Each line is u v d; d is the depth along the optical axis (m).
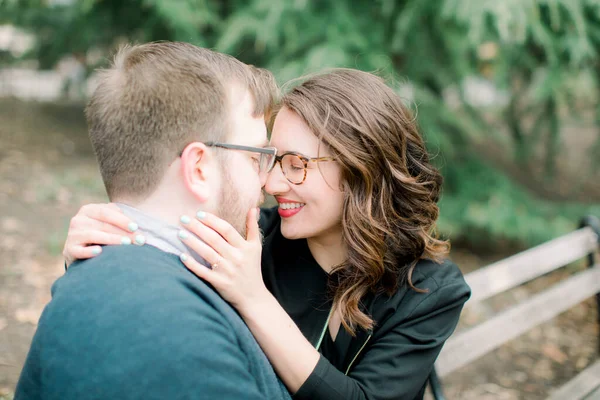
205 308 0.96
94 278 0.96
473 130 4.95
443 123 5.16
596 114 5.50
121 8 6.10
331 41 4.45
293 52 4.70
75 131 7.92
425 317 1.36
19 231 4.30
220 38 4.92
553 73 4.60
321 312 1.49
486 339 2.28
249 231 1.19
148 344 0.88
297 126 1.37
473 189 5.13
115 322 0.90
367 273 1.36
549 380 3.33
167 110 1.06
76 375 0.89
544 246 2.78
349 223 1.37
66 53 6.96
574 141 8.80
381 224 1.39
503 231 4.70
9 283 3.47
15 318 3.04
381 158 1.38
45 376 0.92
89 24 6.26
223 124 1.11
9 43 7.36
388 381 1.30
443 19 4.49
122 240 1.05
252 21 4.61
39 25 6.76
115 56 1.16
